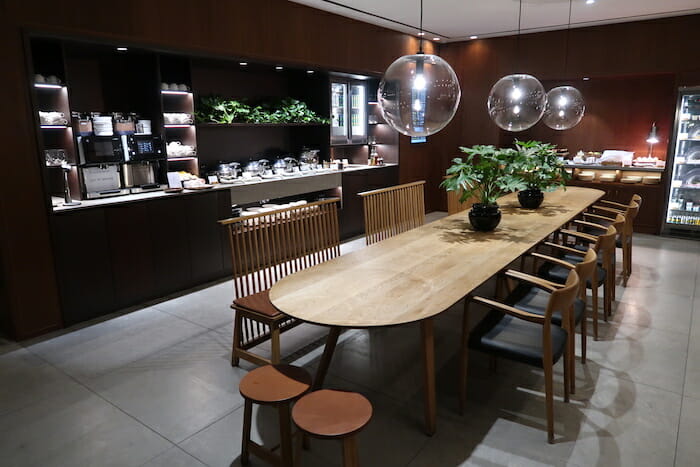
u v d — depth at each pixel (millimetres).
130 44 3562
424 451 2148
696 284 4285
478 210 3352
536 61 6609
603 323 3482
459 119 7324
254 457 2123
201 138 4875
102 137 3750
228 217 4500
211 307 3844
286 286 2330
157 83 4043
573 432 2266
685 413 2404
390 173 6633
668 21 5664
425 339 2146
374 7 5105
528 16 5578
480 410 2453
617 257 5133
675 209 6055
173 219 4043
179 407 2504
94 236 3543
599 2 5004
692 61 5594
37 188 3234
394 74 2486
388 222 4043
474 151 3367
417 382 2730
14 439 2256
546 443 2191
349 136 6176
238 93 5242
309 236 3277
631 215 4043
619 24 5961
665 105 6273
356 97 6348
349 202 5992
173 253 4082
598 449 2146
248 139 5414
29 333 3307
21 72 3082
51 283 3373
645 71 5898
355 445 1653
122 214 3689
